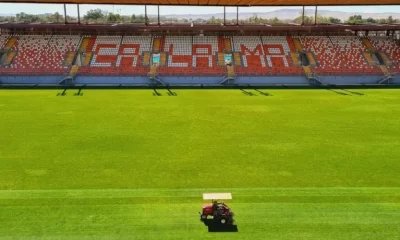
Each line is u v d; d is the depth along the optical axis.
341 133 26.86
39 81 52.91
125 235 13.11
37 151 22.56
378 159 21.30
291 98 42.12
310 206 15.32
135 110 34.88
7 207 15.15
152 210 14.95
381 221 14.10
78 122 29.92
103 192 16.69
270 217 14.38
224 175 18.84
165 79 53.81
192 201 15.82
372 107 36.69
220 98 42.12
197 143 24.28
